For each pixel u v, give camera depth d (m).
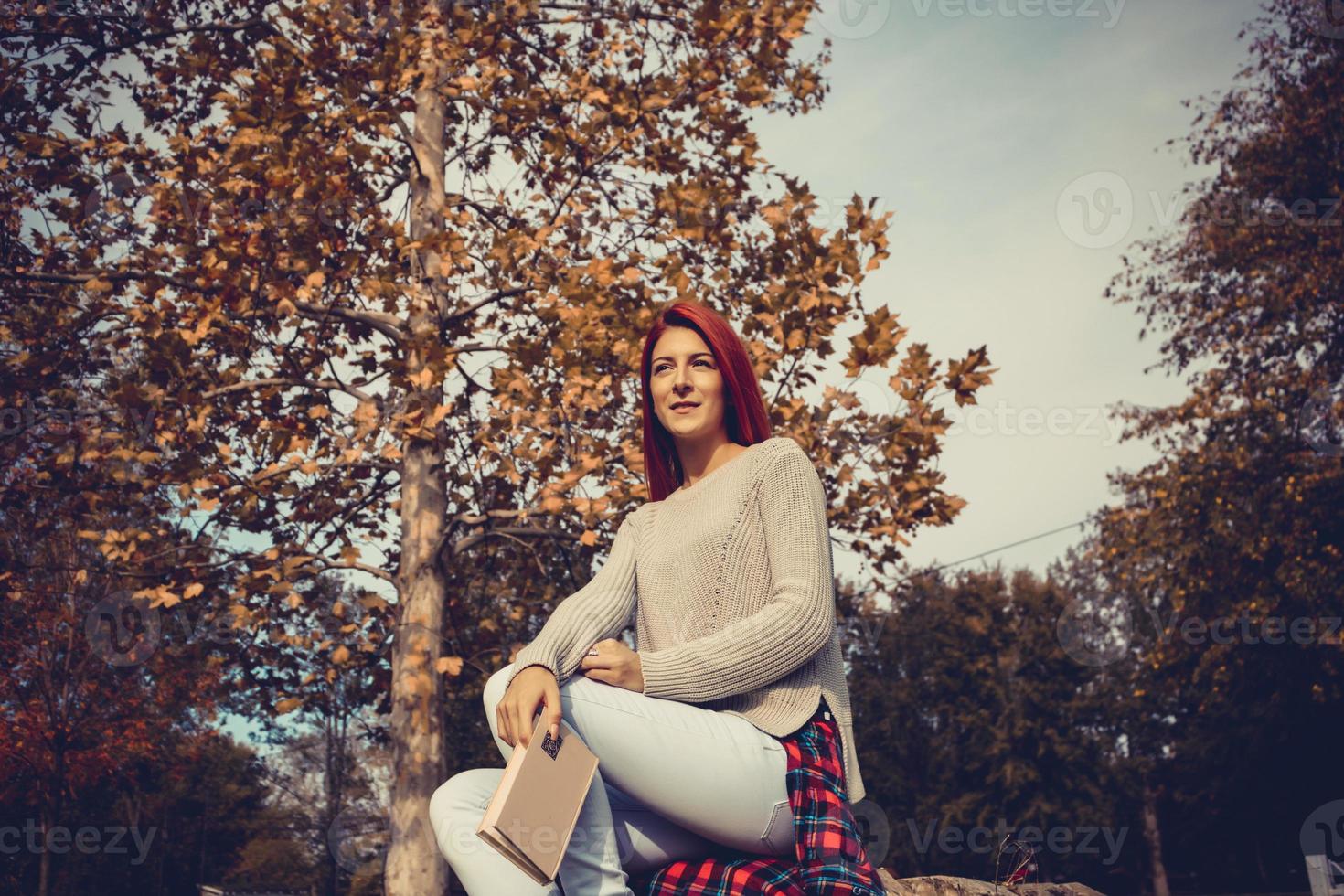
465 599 8.45
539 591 8.15
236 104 6.45
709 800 1.35
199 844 28.50
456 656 7.56
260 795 29.56
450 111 8.05
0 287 7.12
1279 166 15.34
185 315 6.46
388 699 7.75
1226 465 15.88
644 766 1.34
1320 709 19.56
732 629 1.46
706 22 6.84
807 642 1.46
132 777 18.17
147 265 6.83
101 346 7.14
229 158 6.04
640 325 6.16
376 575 7.13
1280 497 15.41
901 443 5.91
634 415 6.66
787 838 1.41
